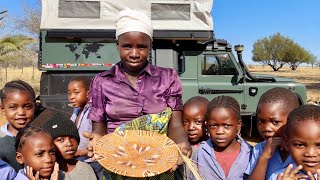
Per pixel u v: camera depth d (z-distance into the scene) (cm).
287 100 255
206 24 794
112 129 276
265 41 6344
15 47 1647
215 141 289
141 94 271
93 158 253
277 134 254
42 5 764
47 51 771
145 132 262
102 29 780
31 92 309
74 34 764
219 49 856
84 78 417
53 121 287
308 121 214
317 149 214
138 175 224
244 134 957
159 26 786
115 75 275
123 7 777
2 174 258
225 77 863
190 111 345
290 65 6700
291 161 244
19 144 257
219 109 285
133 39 261
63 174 277
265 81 885
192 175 290
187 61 855
